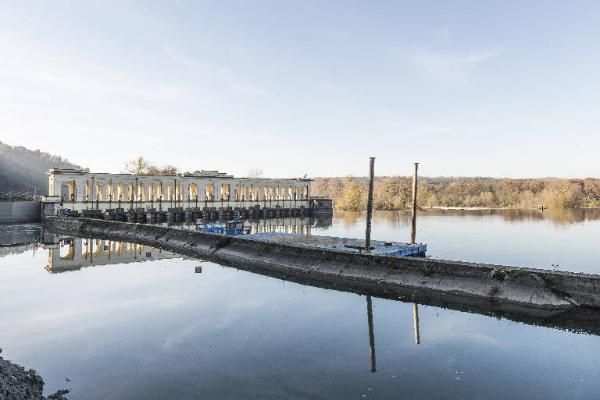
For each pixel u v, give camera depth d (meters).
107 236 53.16
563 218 89.50
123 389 11.82
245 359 14.02
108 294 23.17
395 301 21.80
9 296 22.78
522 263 33.78
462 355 14.38
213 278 27.77
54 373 12.95
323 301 21.73
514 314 19.41
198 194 77.44
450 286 22.27
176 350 14.84
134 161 125.19
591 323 17.75
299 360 13.95
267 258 32.03
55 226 60.88
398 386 11.97
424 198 152.62
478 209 138.75
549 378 12.47
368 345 15.33
